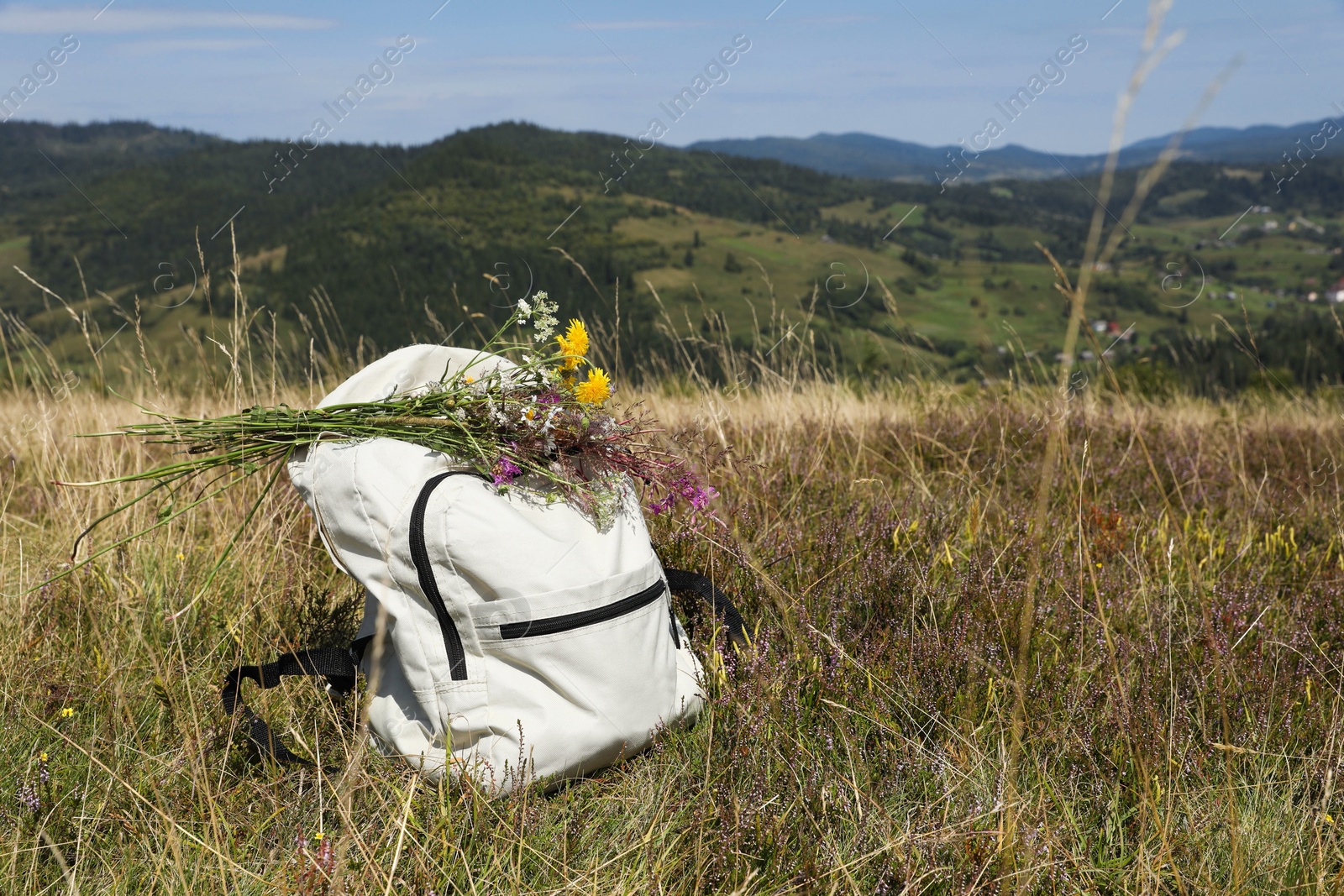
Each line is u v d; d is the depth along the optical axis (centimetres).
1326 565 309
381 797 175
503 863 164
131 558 278
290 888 152
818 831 169
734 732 196
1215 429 543
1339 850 165
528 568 183
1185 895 156
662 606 207
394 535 185
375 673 165
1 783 181
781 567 271
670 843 169
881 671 218
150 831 168
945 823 168
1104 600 257
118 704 200
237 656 242
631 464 224
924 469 425
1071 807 181
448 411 206
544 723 184
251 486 350
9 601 252
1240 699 210
